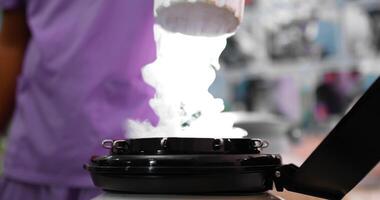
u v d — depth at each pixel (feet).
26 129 4.67
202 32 2.44
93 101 4.30
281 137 7.40
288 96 9.91
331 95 9.68
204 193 2.43
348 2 9.68
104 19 4.32
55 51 4.49
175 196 2.43
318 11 9.80
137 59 4.26
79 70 4.35
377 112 2.28
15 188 4.72
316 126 9.68
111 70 4.28
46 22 4.67
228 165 2.40
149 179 2.40
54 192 4.37
